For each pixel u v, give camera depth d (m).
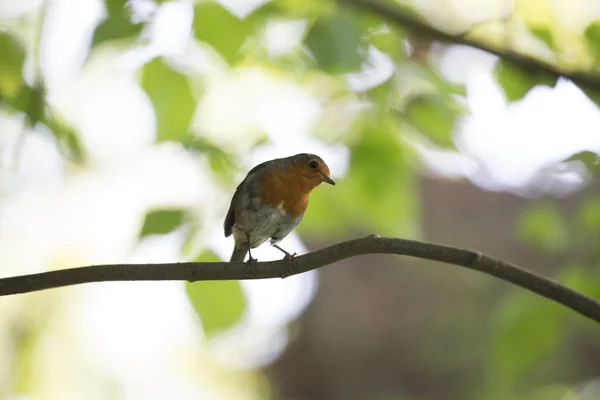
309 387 23.86
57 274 7.28
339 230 10.02
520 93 8.89
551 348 8.76
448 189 23.20
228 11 8.77
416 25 8.70
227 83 9.89
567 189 11.02
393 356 23.27
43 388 15.62
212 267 7.44
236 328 8.13
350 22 8.47
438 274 23.73
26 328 15.62
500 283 23.12
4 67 9.07
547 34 9.05
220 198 8.82
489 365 9.05
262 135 9.45
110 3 8.41
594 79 8.37
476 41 8.62
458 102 9.27
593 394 17.67
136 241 8.18
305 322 24.31
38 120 8.49
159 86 8.91
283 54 9.77
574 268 9.16
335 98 9.52
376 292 24.03
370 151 9.28
